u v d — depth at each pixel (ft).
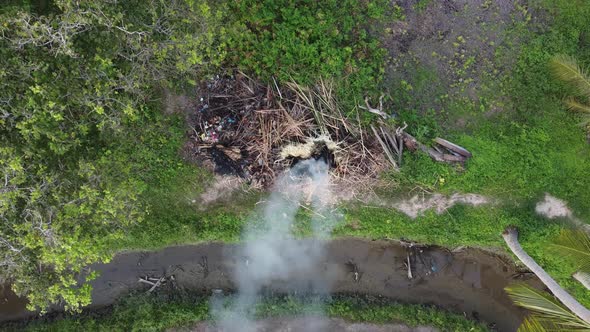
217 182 29.96
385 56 30.19
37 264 27.40
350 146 28.27
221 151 28.78
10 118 22.80
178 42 25.44
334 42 29.27
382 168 29.22
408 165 29.37
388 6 30.12
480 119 30.32
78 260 25.20
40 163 23.82
